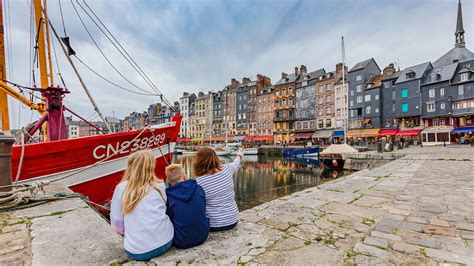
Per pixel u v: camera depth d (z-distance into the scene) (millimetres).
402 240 2875
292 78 59531
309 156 35438
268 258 2371
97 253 2352
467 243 2775
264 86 66250
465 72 34938
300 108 55812
